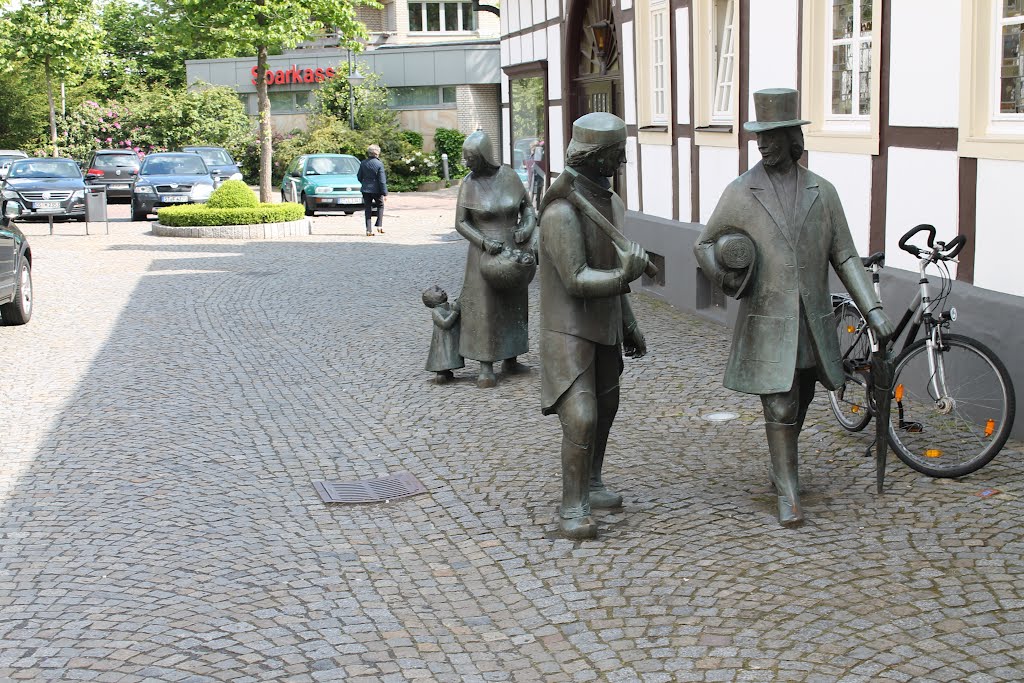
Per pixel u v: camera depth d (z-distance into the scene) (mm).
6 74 51344
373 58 46000
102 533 6121
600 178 5566
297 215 25344
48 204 29188
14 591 5316
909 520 5738
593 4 18016
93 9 46344
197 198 30172
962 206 7852
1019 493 6035
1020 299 7188
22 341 12352
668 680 4242
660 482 6621
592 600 5027
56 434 8328
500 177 9406
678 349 10570
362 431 8234
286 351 11500
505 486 6742
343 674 4391
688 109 13484
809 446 7176
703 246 5785
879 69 8836
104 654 4605
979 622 4551
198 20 28438
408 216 30375
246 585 5352
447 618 4934
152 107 49562
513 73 23297
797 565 5238
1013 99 7516
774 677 4203
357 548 5836
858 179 9328
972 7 7586
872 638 4465
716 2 12781
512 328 9492
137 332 12820
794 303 5633
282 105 49656
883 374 6059
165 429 8422
